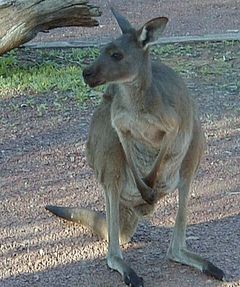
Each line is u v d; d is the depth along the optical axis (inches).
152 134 189.0
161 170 194.4
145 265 206.2
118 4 579.8
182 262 204.5
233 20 518.3
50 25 378.9
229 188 260.2
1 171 274.5
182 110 191.3
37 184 263.6
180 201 203.2
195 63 400.8
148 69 186.2
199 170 273.6
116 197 198.5
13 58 402.0
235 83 367.9
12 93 353.1
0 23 366.6
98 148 198.1
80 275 203.0
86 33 482.0
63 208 234.4
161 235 224.8
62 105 338.3
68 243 221.8
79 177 269.4
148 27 186.5
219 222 233.6
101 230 221.9
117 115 187.8
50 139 303.7
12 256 215.0
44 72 381.1
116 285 196.7
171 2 585.0
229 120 321.4
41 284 199.5
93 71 185.2
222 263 206.8
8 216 239.9
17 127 315.3
